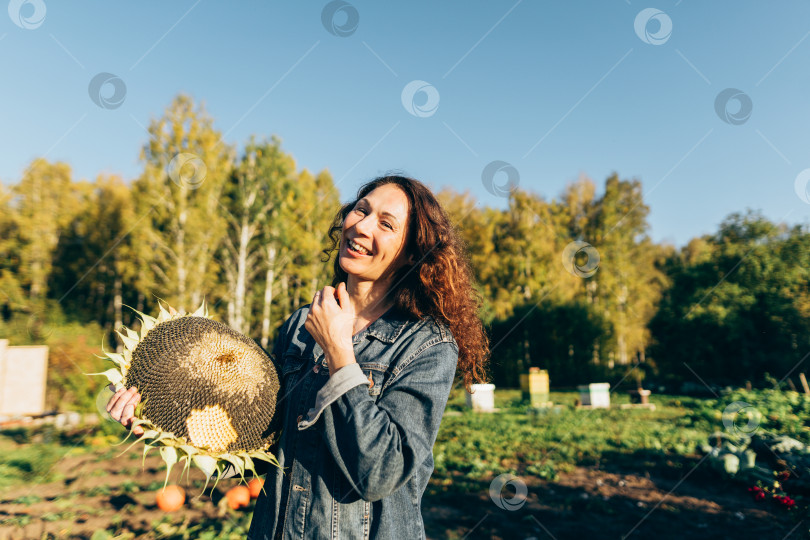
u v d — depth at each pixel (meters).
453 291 1.63
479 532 6.00
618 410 18.64
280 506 1.41
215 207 22.41
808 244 24.33
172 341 1.43
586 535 6.07
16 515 5.90
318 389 1.46
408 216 1.66
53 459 8.29
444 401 1.42
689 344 25.91
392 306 1.62
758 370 23.45
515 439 12.12
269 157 24.30
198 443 1.33
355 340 1.54
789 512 7.05
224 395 1.37
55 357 11.76
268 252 23.89
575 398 22.50
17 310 14.76
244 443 1.38
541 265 30.50
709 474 8.92
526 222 31.39
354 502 1.37
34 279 20.27
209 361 1.41
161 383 1.34
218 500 6.46
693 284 26.80
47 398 11.73
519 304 29.98
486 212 30.77
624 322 31.41
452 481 8.27
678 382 26.86
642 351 31.77
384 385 1.44
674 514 6.98
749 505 7.44
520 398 23.00
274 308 23.75
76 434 10.42
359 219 1.65
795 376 22.78
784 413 13.80
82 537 5.24
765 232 25.02
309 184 27.55
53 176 22.55
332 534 1.34
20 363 11.45
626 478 8.79
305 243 23.86
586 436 12.55
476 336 1.75
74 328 13.05
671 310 27.30
